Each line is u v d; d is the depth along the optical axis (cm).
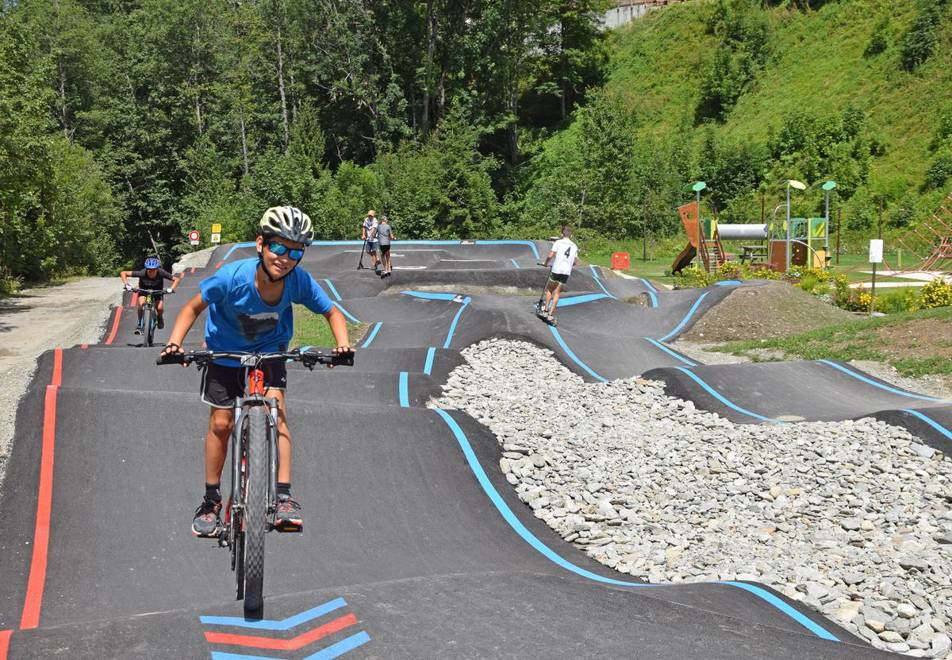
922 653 589
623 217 5316
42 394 951
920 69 5509
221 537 461
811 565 729
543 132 6525
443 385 1373
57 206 4203
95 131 6100
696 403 1285
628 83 6881
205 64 6353
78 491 792
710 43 6756
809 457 1015
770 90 6169
